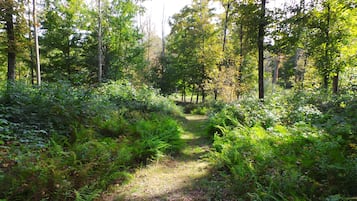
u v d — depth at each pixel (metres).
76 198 3.27
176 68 24.72
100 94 10.47
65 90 6.61
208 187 4.11
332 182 3.34
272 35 11.69
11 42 11.79
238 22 13.00
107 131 6.22
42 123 5.19
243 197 3.56
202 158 5.92
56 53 21.16
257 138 5.38
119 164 4.69
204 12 21.00
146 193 3.98
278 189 3.32
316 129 5.44
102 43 21.64
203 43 21.48
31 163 3.53
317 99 9.94
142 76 24.20
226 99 16.83
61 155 4.12
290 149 4.62
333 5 12.27
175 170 5.14
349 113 6.64
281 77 29.92
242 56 18.55
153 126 6.69
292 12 11.36
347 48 12.76
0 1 10.70
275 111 7.99
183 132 8.87
